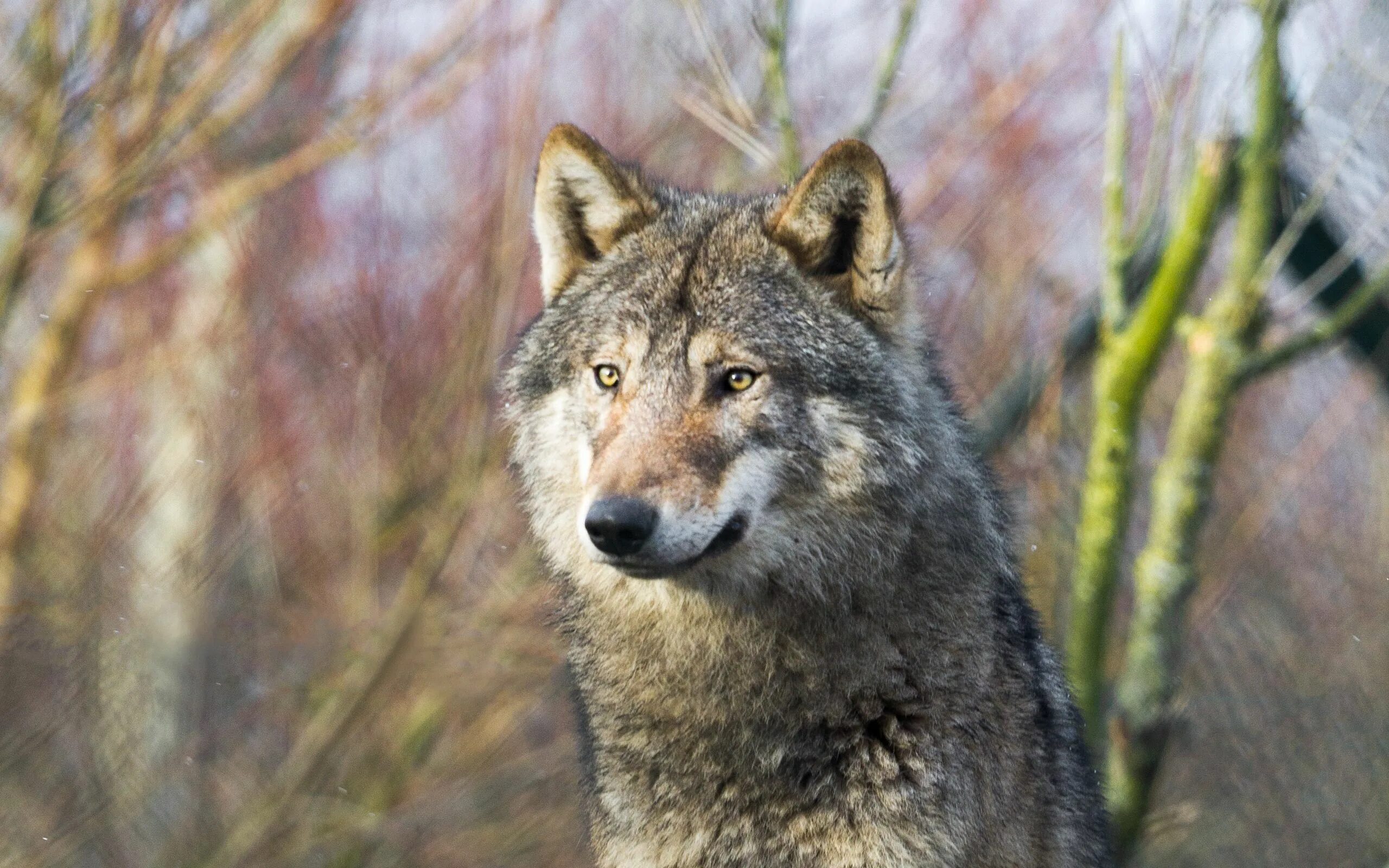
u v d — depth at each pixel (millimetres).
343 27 15102
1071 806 7320
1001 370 15875
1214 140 10102
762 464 6977
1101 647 10469
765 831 6895
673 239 7562
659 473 6703
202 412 15406
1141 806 10453
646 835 7086
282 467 15742
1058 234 17531
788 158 10648
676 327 7121
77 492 14523
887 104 13148
